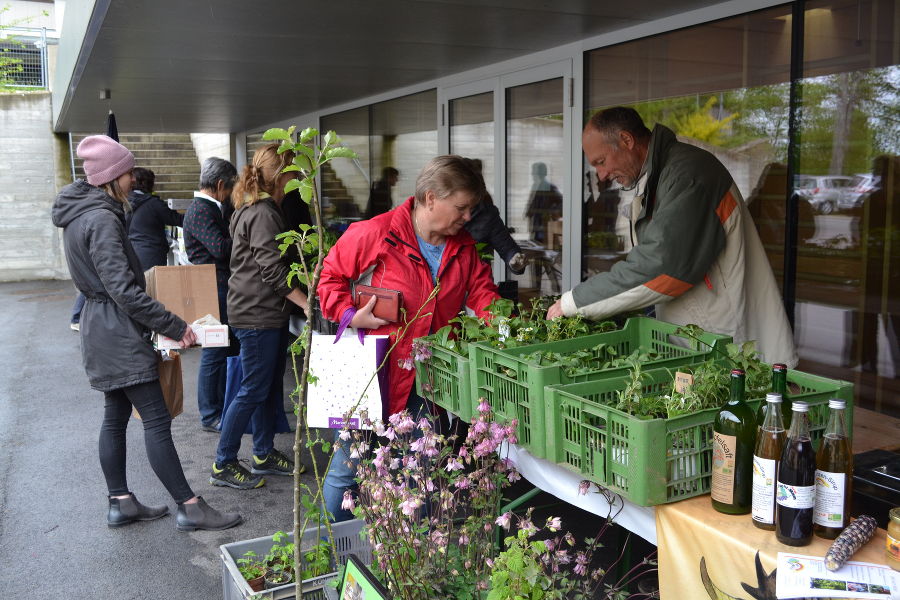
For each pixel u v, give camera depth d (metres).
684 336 2.51
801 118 3.68
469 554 2.03
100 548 3.47
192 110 8.92
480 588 1.87
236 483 4.14
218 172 5.12
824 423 1.88
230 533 3.60
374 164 7.95
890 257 3.49
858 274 3.60
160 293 3.61
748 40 3.85
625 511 2.01
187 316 3.64
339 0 3.67
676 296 2.70
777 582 1.50
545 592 1.69
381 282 2.63
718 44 3.99
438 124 6.55
